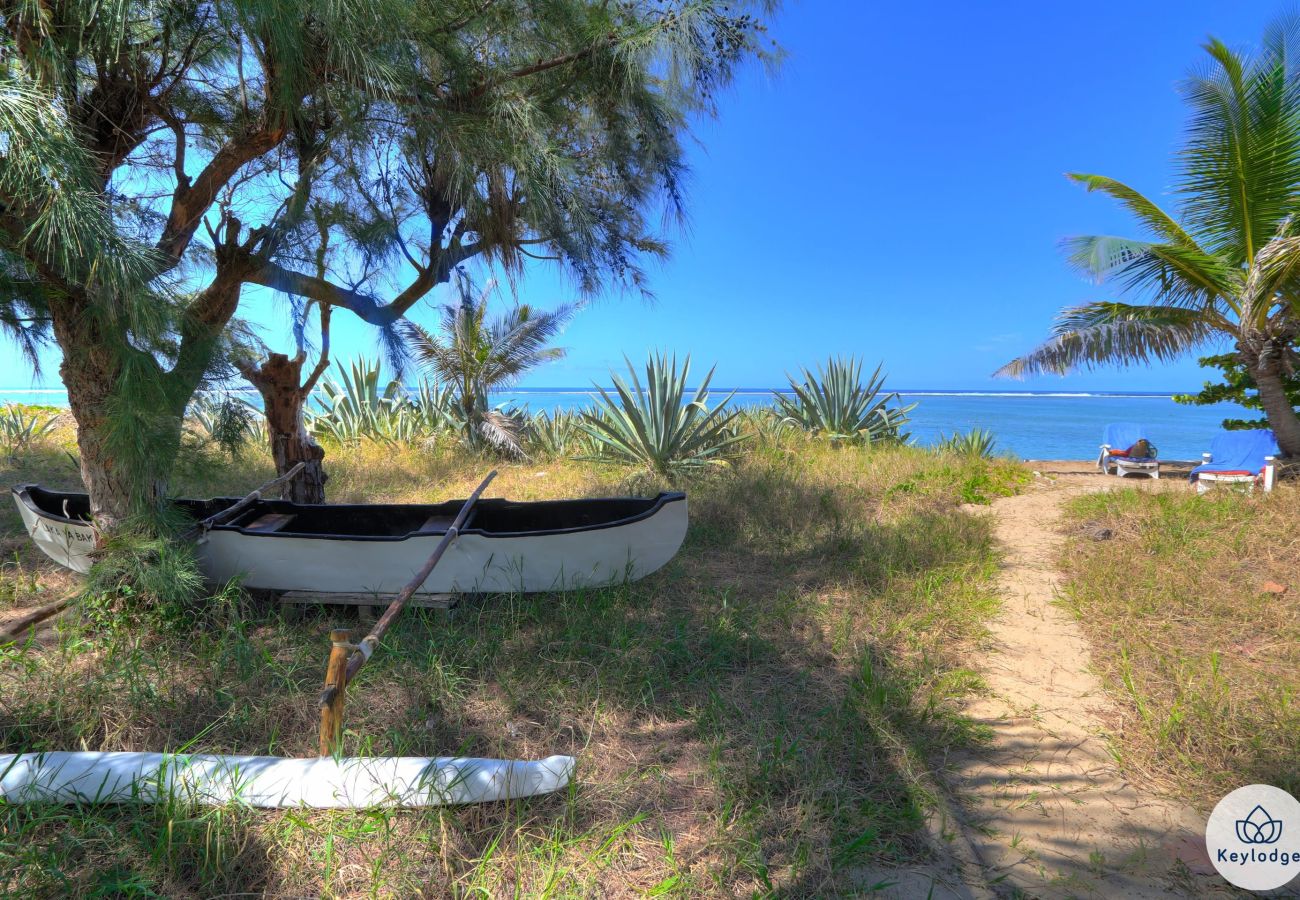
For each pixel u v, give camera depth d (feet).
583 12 12.35
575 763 8.26
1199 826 7.66
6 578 14.64
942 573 15.57
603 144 14.52
